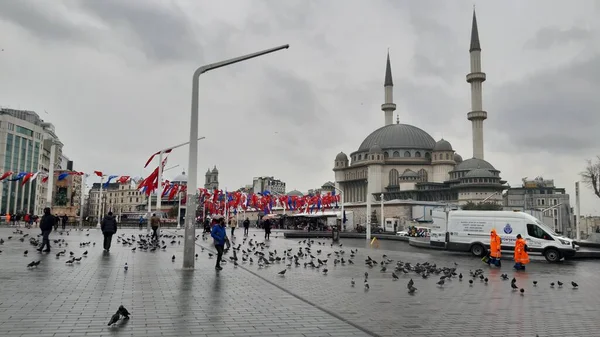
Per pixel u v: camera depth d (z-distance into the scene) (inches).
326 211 3690.9
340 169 6776.6
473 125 5782.5
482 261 1112.8
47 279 598.9
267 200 3287.4
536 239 1203.2
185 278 644.7
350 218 3646.7
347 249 1411.2
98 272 677.3
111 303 456.4
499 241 999.6
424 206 4037.9
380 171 6092.5
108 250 1032.2
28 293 499.5
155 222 1418.6
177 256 953.5
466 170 5467.5
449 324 412.2
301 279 681.0
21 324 367.9
